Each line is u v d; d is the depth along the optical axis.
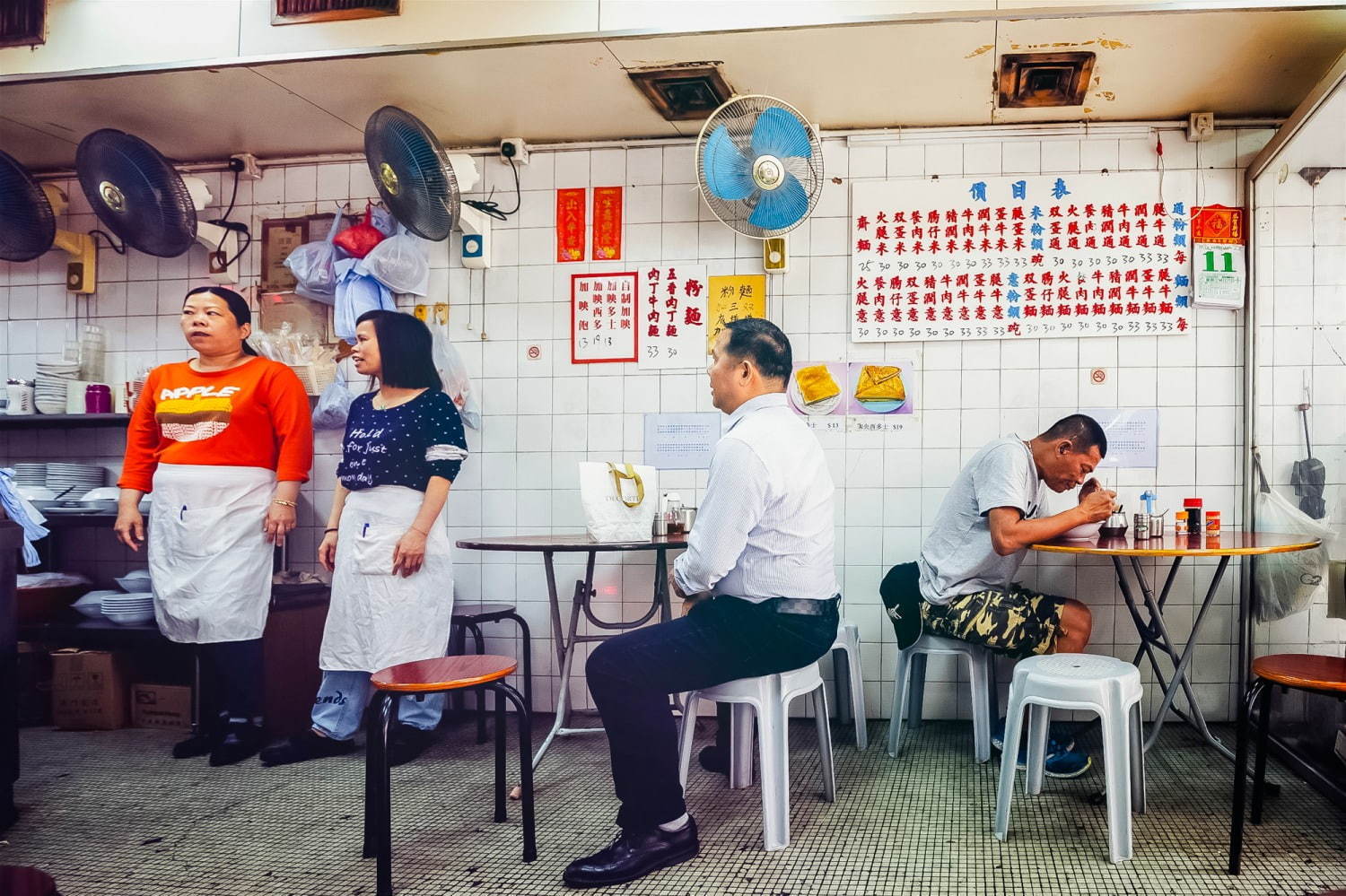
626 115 3.71
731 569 2.30
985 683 3.12
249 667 3.39
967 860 2.35
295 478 3.43
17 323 4.37
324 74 3.34
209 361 3.48
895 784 2.95
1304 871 2.26
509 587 3.99
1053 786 2.91
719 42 3.07
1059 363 3.66
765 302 3.82
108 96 3.54
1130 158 3.65
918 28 2.96
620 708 2.26
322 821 2.71
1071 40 3.02
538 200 3.99
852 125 3.76
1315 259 3.00
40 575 4.02
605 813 2.74
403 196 3.43
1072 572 3.65
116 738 3.63
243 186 4.21
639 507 3.21
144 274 4.28
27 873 1.26
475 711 3.96
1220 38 2.98
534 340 3.98
